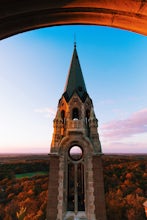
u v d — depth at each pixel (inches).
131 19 109.1
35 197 2613.2
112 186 2780.5
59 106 1002.1
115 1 98.1
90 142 866.1
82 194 880.9
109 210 2059.5
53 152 848.9
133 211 1971.0
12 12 100.7
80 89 1052.5
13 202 2496.3
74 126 890.7
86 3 103.0
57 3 101.7
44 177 3469.5
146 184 2802.7
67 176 847.7
